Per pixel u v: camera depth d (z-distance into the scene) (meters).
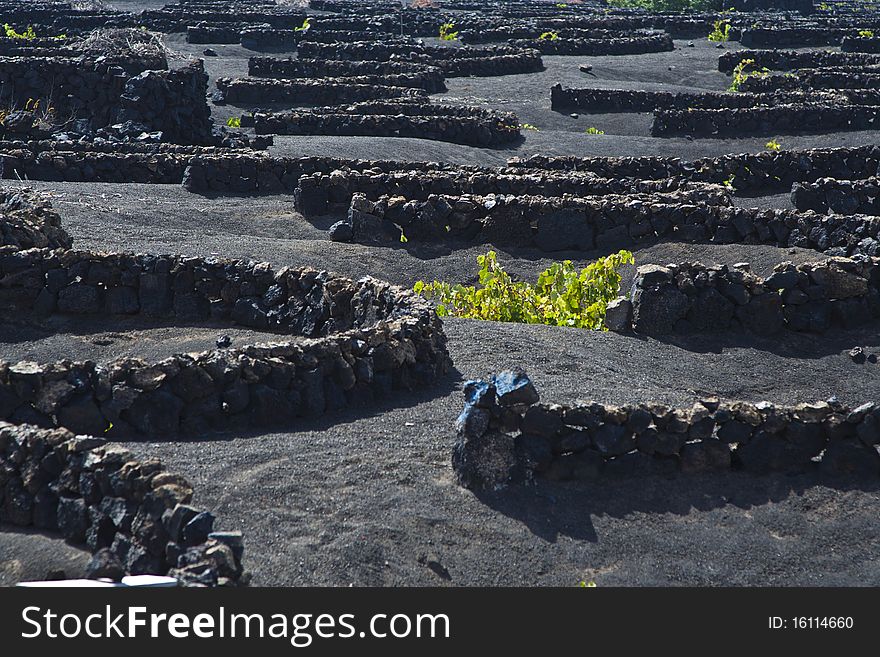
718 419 7.84
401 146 23.70
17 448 6.69
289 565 6.16
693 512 7.35
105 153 19.08
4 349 10.36
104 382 8.04
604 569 6.63
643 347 11.30
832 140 25.86
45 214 12.71
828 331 11.95
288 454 7.62
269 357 8.42
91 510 6.29
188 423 8.08
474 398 7.43
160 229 15.13
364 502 6.96
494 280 12.59
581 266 15.06
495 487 7.29
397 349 9.10
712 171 20.53
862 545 7.09
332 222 16.66
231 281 11.40
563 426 7.50
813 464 7.93
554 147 25.47
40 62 23.95
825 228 14.65
